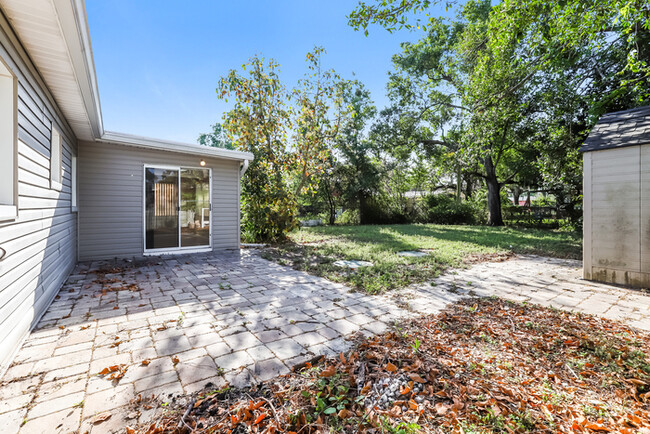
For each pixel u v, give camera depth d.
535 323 2.96
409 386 1.85
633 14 5.46
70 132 5.07
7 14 2.12
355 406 1.70
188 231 7.42
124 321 2.95
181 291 4.02
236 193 8.03
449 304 3.55
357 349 2.40
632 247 4.40
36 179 2.97
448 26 14.73
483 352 2.37
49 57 2.75
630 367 2.14
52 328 2.76
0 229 2.08
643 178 4.30
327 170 11.13
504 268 5.76
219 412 1.65
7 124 2.36
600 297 3.88
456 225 17.20
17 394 1.78
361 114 17.94
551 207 17.69
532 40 6.90
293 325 2.89
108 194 6.20
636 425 1.57
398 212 19.69
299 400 1.75
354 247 8.30
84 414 1.62
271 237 9.26
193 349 2.38
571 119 10.55
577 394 1.86
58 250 4.00
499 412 1.64
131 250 6.49
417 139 17.48
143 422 1.56
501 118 9.13
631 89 7.09
